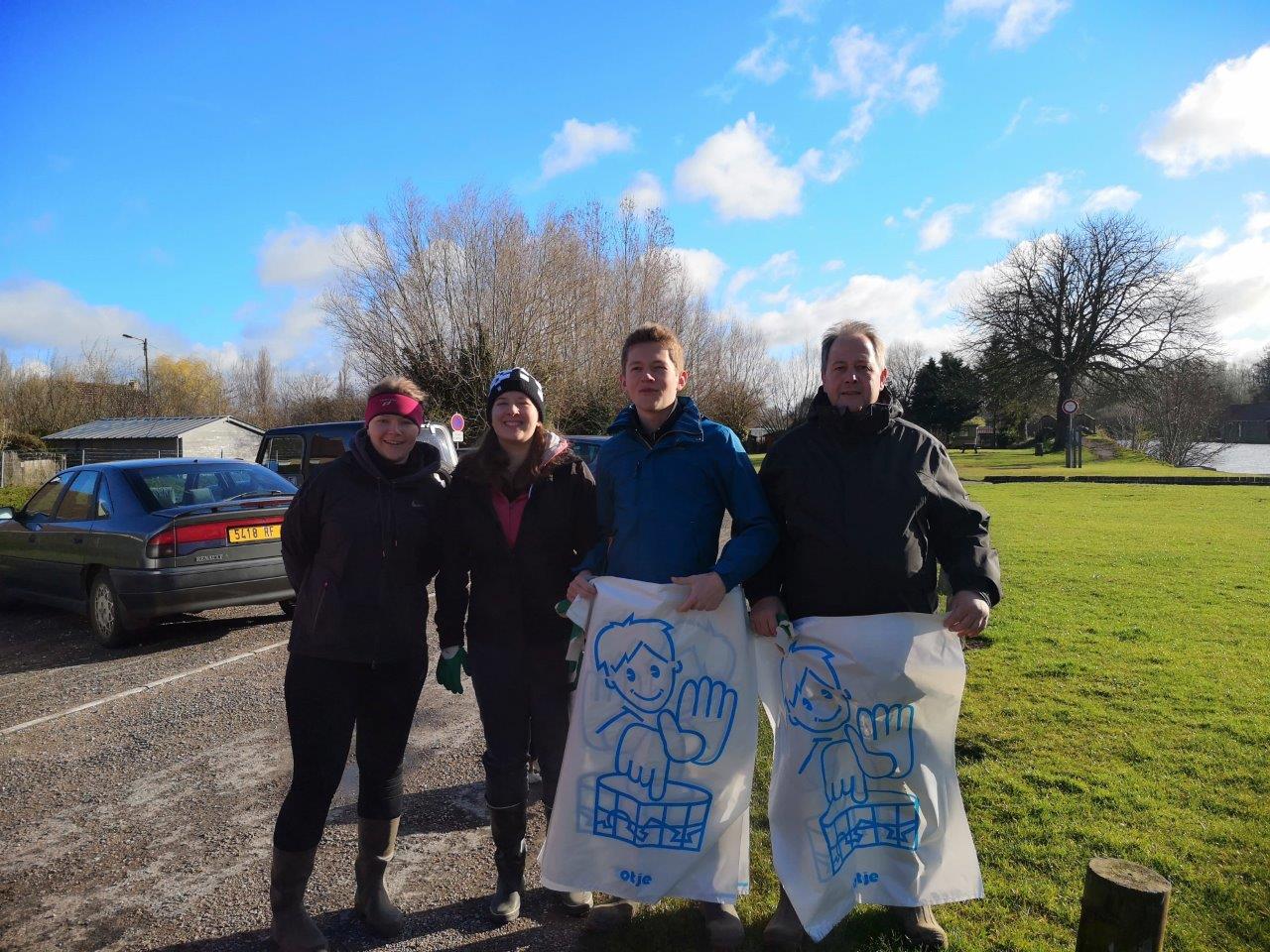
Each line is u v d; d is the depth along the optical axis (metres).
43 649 6.76
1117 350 43.44
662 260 30.91
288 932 2.63
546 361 27.34
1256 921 2.63
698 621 2.68
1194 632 6.44
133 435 34.06
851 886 2.57
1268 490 22.66
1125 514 16.47
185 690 5.46
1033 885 2.88
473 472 2.82
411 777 4.10
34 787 3.99
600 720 2.70
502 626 2.80
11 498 21.81
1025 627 6.62
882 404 2.63
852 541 2.56
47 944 2.75
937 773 2.61
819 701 2.61
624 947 2.66
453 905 2.96
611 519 2.80
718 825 2.68
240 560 6.67
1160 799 3.50
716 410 37.38
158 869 3.24
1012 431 59.31
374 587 2.70
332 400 42.53
